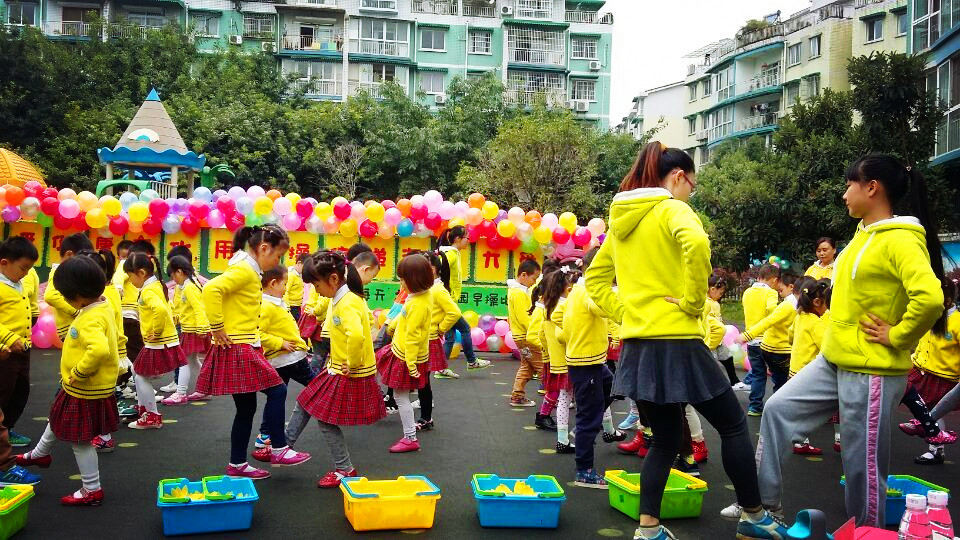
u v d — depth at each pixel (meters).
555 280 5.36
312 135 24.34
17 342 4.53
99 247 10.27
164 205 10.12
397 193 24.70
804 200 15.48
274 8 31.28
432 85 33.28
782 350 6.28
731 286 17.20
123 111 22.45
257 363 4.50
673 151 3.43
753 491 3.27
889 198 3.24
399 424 6.11
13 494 3.61
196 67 26.39
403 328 5.25
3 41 21.73
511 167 19.67
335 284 4.37
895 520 3.75
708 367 3.19
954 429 6.43
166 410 6.43
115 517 3.76
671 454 3.26
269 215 10.33
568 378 4.98
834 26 30.06
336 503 4.07
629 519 3.89
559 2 34.81
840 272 3.30
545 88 32.12
